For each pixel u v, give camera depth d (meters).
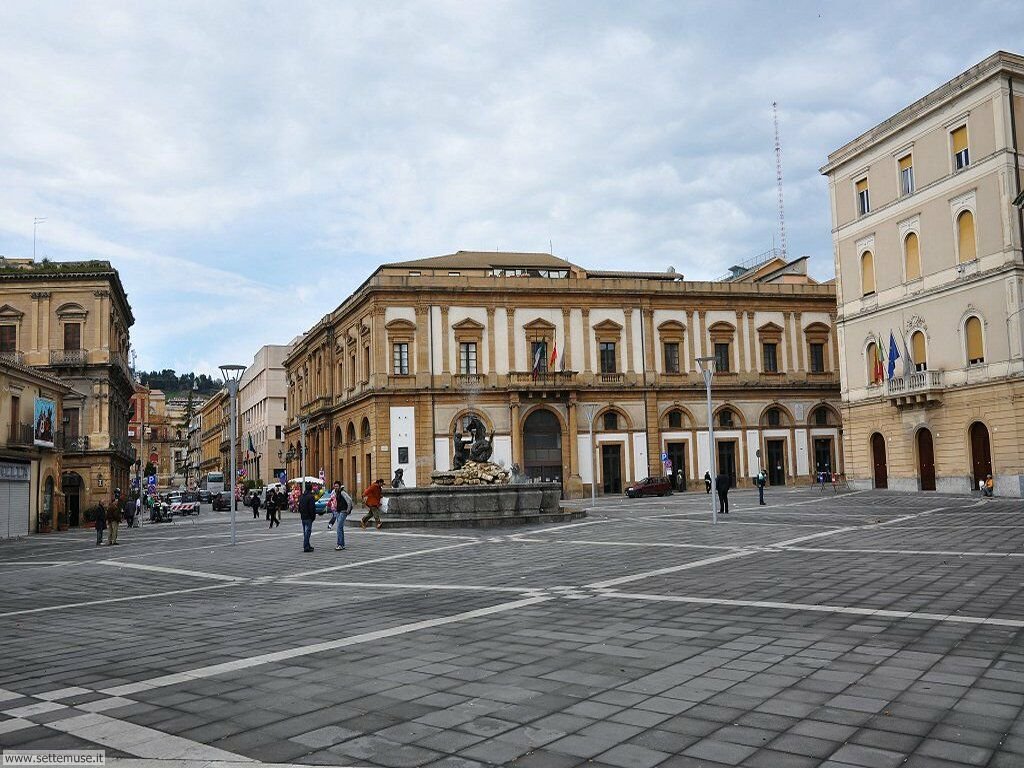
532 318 61.97
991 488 39.31
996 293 40.44
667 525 27.30
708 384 33.75
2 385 41.31
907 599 11.24
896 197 46.66
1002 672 7.42
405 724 6.50
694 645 8.90
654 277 69.19
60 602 14.70
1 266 61.84
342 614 11.89
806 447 66.56
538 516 30.58
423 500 30.52
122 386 65.69
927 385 43.72
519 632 9.95
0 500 40.53
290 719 6.71
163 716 6.89
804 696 6.89
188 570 19.53
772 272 77.00
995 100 40.50
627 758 5.62
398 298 59.56
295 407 87.94
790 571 14.59
